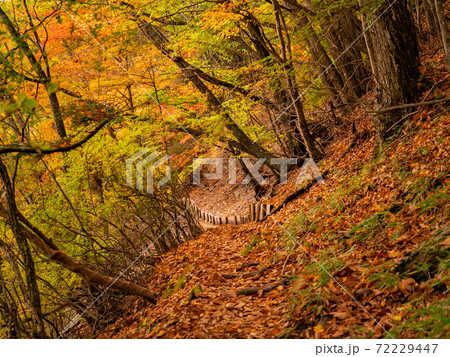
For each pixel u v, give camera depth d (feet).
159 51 37.11
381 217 20.38
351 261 17.94
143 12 34.53
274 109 46.80
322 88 41.04
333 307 15.10
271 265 24.27
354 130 37.58
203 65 44.62
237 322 17.25
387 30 26.94
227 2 32.24
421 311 11.61
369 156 30.50
